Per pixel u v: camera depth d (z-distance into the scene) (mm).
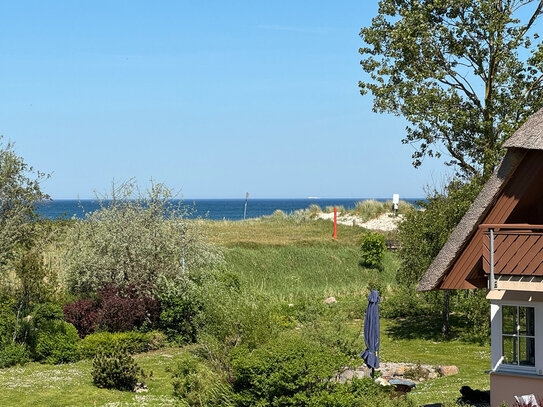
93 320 27875
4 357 23578
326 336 21172
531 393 14320
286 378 14609
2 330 24328
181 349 27703
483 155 30344
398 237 31281
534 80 30719
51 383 20891
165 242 30672
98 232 30812
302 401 14570
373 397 15039
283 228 64188
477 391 16359
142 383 21062
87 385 20766
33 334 25000
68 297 29469
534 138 13758
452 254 15125
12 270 27828
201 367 20484
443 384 20344
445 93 31078
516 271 14250
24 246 29703
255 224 68000
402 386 19094
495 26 30047
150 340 27797
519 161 14297
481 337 29922
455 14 31516
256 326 21719
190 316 28859
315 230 62438
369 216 67500
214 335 22344
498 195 14797
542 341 14383
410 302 36938
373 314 17547
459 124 30156
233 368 15945
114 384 20672
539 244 14062
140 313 28703
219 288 27781
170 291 29250
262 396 15055
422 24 31219
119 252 30094
